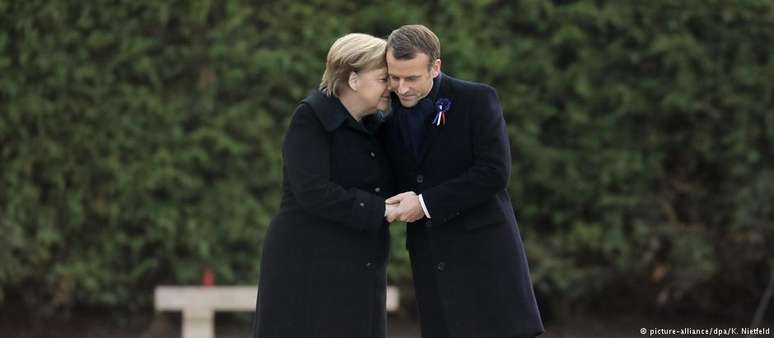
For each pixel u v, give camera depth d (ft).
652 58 80.64
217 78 78.59
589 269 82.89
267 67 77.82
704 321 85.76
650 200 81.71
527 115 80.69
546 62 79.97
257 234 79.10
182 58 78.43
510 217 51.26
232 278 79.41
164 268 81.76
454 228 50.42
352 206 47.80
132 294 81.97
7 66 77.51
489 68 79.25
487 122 49.03
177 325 84.99
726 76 79.92
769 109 80.02
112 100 77.66
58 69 76.89
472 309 50.11
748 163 80.79
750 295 84.79
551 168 81.41
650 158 81.20
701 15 79.20
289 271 49.67
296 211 50.06
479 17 79.56
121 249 80.79
